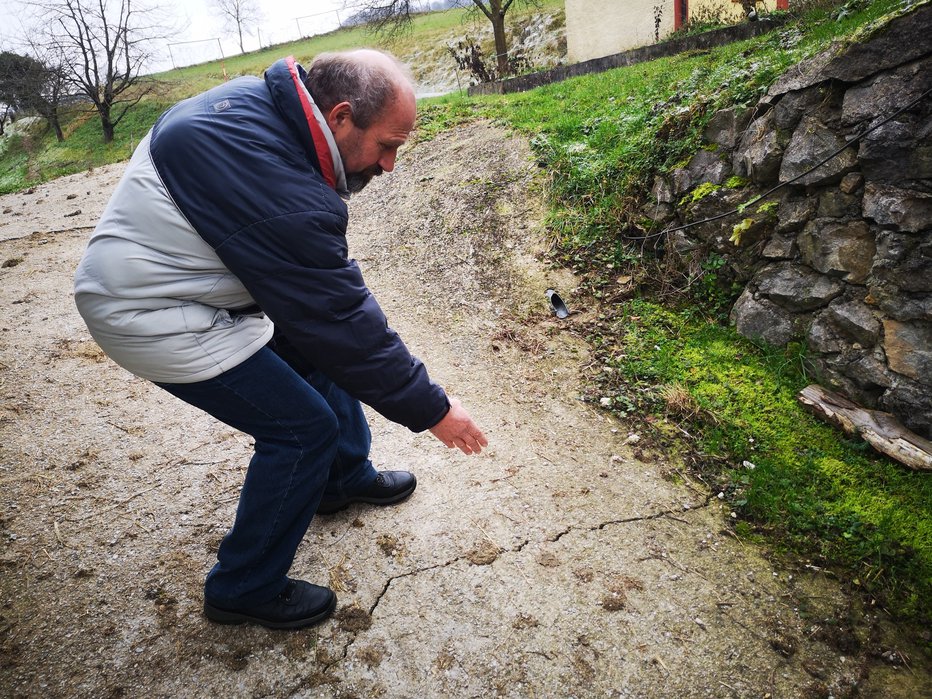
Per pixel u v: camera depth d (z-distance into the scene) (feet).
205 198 4.68
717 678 6.40
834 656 6.66
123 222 4.90
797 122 10.75
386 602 7.13
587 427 10.21
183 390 5.47
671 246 12.93
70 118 101.40
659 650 6.64
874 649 6.73
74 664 6.33
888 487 8.56
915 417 9.10
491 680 6.31
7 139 101.24
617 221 13.89
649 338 11.92
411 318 13.58
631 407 10.43
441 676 6.34
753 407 10.16
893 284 9.38
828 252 10.28
